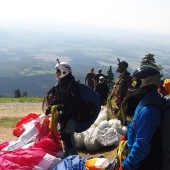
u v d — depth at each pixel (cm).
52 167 621
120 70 1047
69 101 686
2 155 643
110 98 1084
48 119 792
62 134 704
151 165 358
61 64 685
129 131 382
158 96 370
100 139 834
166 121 356
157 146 357
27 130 791
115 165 452
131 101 546
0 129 1085
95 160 545
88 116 704
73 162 555
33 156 626
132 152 356
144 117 353
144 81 369
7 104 1953
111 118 1020
